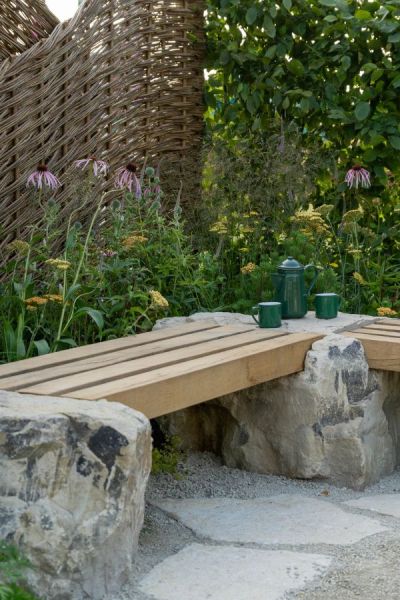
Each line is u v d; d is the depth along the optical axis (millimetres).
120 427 2498
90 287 4418
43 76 4766
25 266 4344
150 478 3578
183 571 2658
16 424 2430
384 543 2855
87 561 2443
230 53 5688
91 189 4734
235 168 5414
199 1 5707
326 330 3799
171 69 5613
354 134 5523
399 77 5293
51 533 2385
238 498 3406
